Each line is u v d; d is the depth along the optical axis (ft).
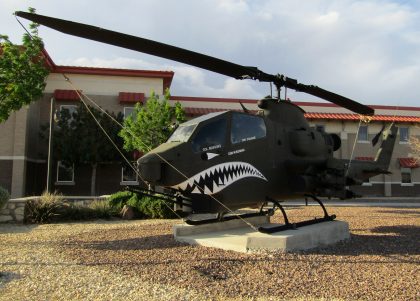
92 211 41.32
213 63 20.77
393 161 103.50
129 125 59.26
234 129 23.85
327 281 16.07
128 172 79.41
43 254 20.92
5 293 14.34
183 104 93.66
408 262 19.47
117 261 19.19
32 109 75.20
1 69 31.14
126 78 82.53
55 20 14.75
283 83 25.85
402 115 106.52
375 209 54.19
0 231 31.71
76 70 79.77
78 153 69.21
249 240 21.40
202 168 21.99
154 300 13.61
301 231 23.25
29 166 74.08
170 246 23.34
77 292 14.42
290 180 26.23
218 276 16.71
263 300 13.76
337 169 28.04
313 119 100.53
